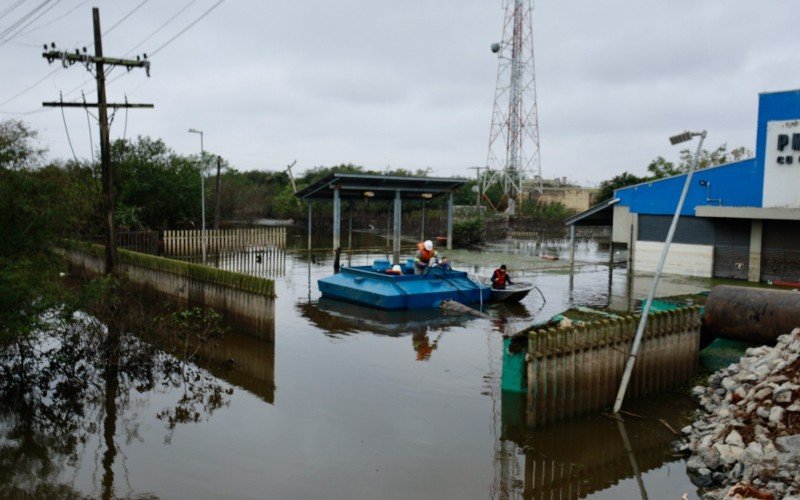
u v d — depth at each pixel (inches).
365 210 2468.0
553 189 3361.2
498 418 457.4
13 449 407.8
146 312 730.8
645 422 454.0
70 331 561.9
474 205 3088.1
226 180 2502.5
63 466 383.2
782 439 358.6
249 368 577.0
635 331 489.7
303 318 803.4
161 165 1685.5
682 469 386.0
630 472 381.1
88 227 1143.6
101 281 558.3
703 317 562.6
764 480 337.1
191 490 351.9
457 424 446.0
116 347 557.9
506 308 878.4
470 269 1330.0
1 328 482.6
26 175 518.3
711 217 1136.8
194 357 607.2
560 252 1803.6
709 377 518.6
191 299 792.9
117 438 423.8
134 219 1524.4
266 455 394.9
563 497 349.4
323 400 492.7
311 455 394.9
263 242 1514.5
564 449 408.5
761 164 1083.3
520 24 2765.7
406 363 594.2
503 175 2883.9
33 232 507.8
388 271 919.7
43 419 459.5
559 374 444.5
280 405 481.7
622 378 476.4
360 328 746.2
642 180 2124.8
